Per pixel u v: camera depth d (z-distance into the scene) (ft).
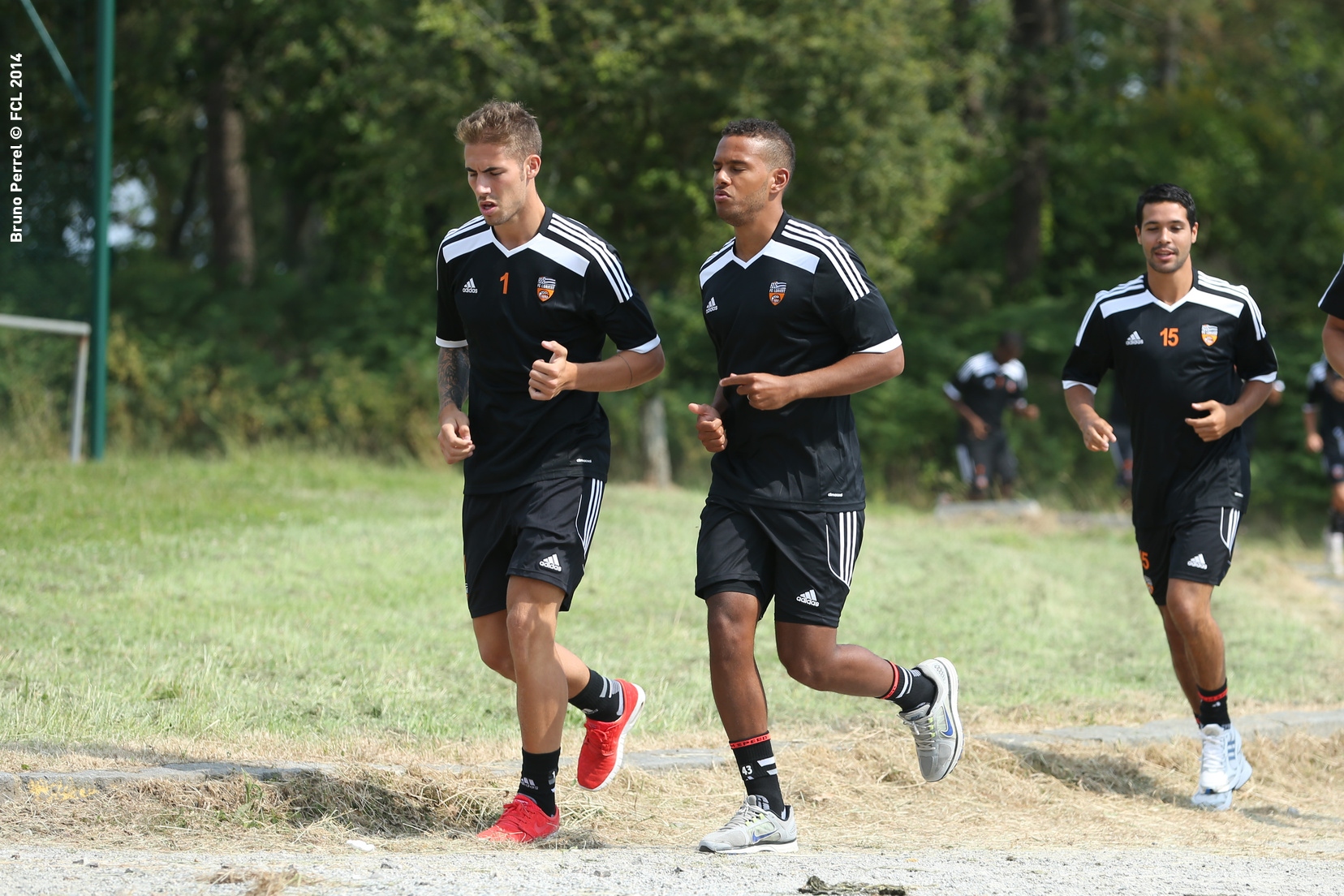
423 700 57.41
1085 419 53.62
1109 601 95.50
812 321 40.04
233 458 154.61
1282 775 56.44
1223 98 246.47
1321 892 33.91
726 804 47.47
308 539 96.02
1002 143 214.07
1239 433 53.36
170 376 175.83
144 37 212.02
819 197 151.94
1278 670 73.67
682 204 149.28
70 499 103.55
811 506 40.11
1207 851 43.47
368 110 191.93
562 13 144.36
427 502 123.85
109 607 70.44
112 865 33.35
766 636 79.15
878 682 41.81
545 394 38.04
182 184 298.15
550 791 41.29
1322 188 223.92
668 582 90.74
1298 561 137.08
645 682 63.82
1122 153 224.33
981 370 150.51
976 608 88.43
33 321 130.72
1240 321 52.16
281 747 48.11
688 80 139.95
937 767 43.80
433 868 34.40
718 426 39.65
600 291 40.55
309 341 192.75
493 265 40.55
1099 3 235.40
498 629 42.39
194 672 58.13
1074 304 201.26
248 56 209.97
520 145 39.34
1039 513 144.05
